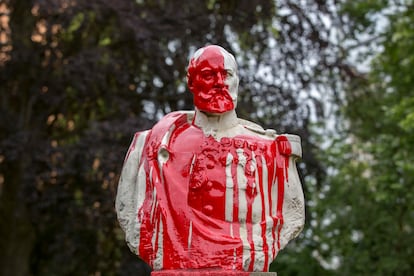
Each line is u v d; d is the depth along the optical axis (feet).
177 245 17.56
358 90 56.29
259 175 18.24
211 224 17.69
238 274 17.07
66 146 46.85
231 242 17.44
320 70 50.44
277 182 18.63
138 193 18.30
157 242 17.70
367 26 58.85
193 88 18.70
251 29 48.83
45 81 48.96
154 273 17.40
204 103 18.38
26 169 47.55
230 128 18.72
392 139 56.59
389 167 57.00
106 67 47.32
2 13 51.21
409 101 51.49
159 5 48.14
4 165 51.49
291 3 50.03
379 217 58.49
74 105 50.60
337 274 60.64
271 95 47.80
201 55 18.61
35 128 50.16
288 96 47.88
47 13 47.70
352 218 59.31
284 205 18.69
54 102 48.93
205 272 17.11
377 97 59.06
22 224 54.44
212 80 18.44
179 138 18.60
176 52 47.06
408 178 56.59
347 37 54.44
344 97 55.93
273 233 18.22
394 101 57.41
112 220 46.29
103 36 49.52
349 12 58.29
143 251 17.89
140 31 45.60
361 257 58.75
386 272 58.29
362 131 59.36
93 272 51.67
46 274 56.75
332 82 51.88
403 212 58.75
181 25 46.57
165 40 47.16
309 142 48.16
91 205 46.37
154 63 46.70
